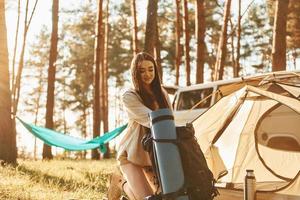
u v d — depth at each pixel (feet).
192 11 120.98
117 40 148.46
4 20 43.70
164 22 125.18
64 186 34.35
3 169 39.14
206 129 23.20
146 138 13.74
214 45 132.16
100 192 33.01
